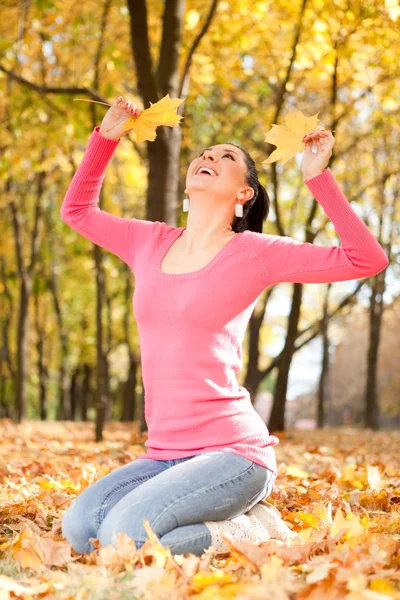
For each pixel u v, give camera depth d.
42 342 26.34
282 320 30.89
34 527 4.23
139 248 4.21
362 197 18.72
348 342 45.69
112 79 12.31
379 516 4.50
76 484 6.14
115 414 40.41
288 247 3.84
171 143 9.06
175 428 3.75
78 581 3.06
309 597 2.77
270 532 3.83
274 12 12.38
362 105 15.30
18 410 17.77
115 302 27.98
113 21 12.65
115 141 4.34
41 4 11.02
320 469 7.54
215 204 4.06
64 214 4.38
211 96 16.52
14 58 12.57
